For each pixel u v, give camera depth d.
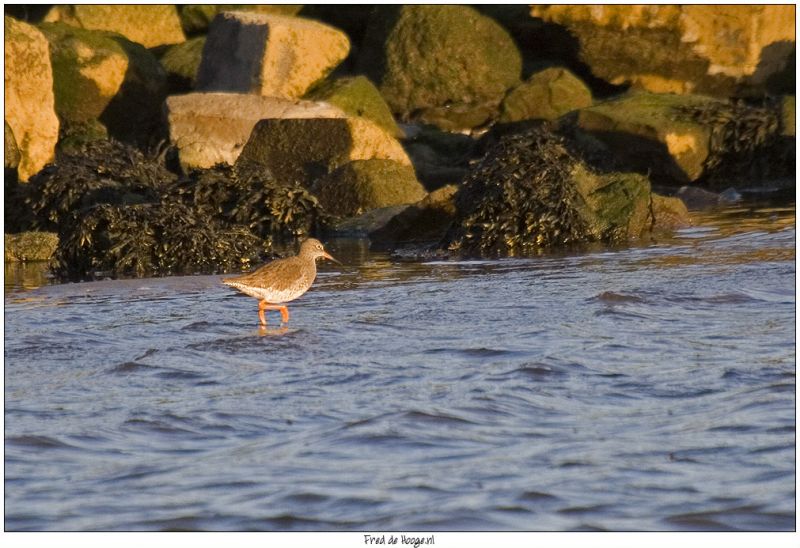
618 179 34.34
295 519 12.17
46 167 38.47
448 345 19.53
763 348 18.41
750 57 53.75
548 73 48.47
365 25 56.53
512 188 33.00
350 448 14.23
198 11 56.84
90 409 16.17
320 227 37.22
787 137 45.38
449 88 52.28
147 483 13.24
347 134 40.94
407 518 12.06
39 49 40.91
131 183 38.31
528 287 25.23
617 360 17.97
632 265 27.78
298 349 19.66
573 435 14.52
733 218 35.94
